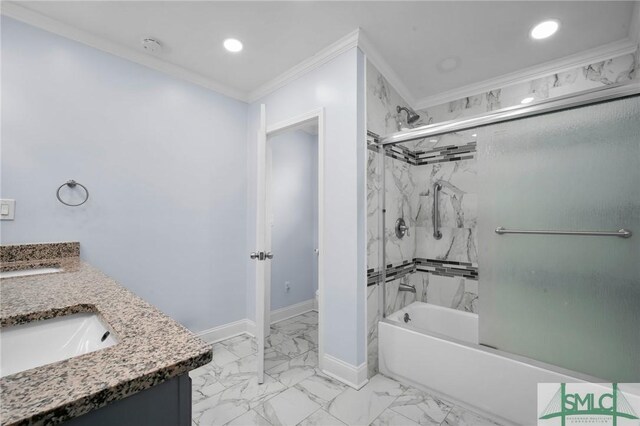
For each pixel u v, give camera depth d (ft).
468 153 8.15
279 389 6.01
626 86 4.36
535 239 5.12
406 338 6.28
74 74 6.10
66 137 5.98
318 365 7.06
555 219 4.95
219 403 5.55
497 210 5.48
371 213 6.74
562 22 5.69
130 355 1.94
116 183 6.64
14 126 5.41
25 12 5.49
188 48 6.75
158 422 1.84
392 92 7.82
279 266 10.68
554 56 6.82
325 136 6.85
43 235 5.71
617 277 4.47
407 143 8.63
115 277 6.62
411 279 8.75
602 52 6.45
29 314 2.77
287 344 8.36
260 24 5.93
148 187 7.15
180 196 7.74
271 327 9.78
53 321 2.93
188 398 1.98
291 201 11.19
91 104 6.31
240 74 7.91
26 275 4.46
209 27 6.03
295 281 11.28
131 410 1.74
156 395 1.84
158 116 7.34
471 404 5.37
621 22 5.64
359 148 6.31
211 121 8.41
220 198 8.61
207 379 6.39
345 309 6.33
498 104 7.95
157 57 7.14
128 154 6.83
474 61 7.07
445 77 7.83
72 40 6.09
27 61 5.56
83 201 6.18
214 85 8.36
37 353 2.76
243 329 9.10
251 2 5.33
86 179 6.22
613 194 4.52
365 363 6.33
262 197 6.48
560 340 4.84
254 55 7.00
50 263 5.30
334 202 6.60
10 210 5.34
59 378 1.65
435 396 5.82
